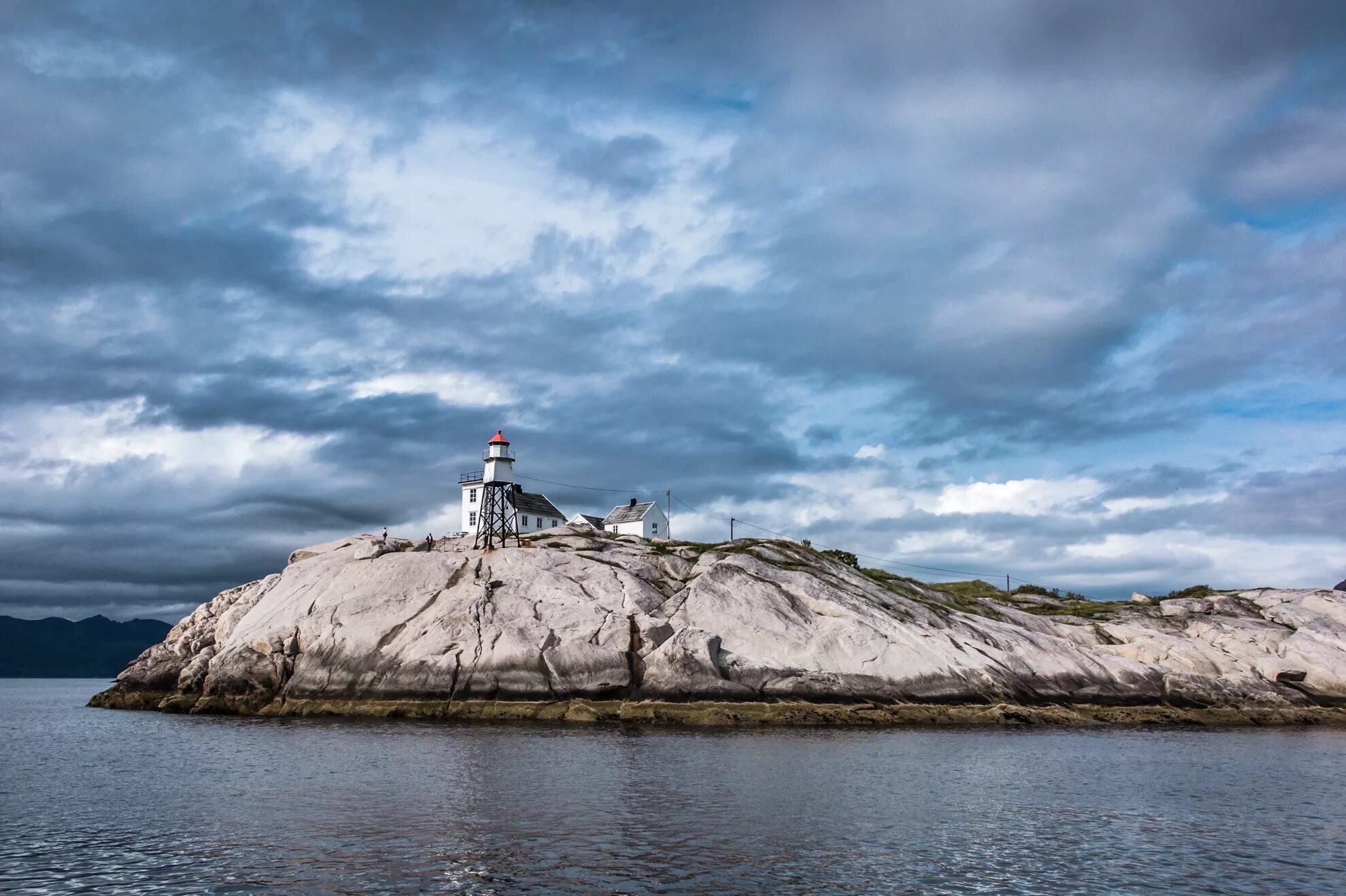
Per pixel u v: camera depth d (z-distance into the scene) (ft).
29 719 232.53
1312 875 90.63
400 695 219.20
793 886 83.35
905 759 158.40
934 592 313.12
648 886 82.17
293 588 256.11
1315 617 306.96
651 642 226.99
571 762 147.23
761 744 174.60
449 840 96.27
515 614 232.12
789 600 251.19
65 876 84.17
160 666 261.24
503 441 287.07
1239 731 228.02
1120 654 281.13
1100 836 104.68
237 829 101.19
